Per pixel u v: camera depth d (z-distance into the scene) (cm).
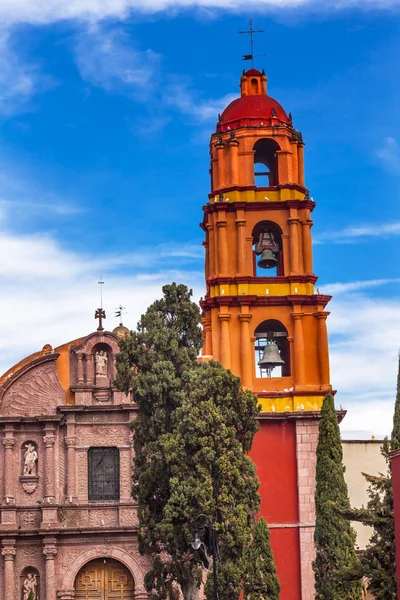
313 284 7450
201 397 6178
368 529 7538
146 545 6306
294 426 7188
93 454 7362
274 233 7569
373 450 7638
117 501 7281
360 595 6272
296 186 7538
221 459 6012
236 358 7288
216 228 7481
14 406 7338
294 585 6969
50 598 7069
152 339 6544
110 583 7225
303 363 7294
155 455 6253
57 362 7450
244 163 7556
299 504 7062
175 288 6700
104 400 7412
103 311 7531
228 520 5925
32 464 7288
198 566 6372
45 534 7112
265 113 7694
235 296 7319
